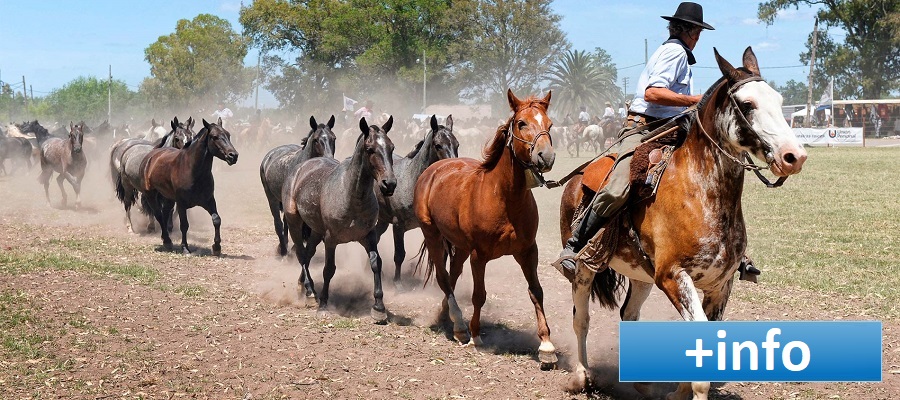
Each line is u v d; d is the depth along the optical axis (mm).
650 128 6406
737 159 5543
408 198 10641
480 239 7840
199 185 13727
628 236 6188
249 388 6797
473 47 77625
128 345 8062
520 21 76000
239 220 18719
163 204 14469
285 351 7891
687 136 5895
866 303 9734
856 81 70250
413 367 7441
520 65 78875
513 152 7445
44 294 10172
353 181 9164
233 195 23859
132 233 16562
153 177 14234
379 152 8914
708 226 5637
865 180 24969
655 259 5910
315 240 10195
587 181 6578
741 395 6723
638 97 6574
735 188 5641
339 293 10961
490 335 8719
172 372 7207
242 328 8812
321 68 83000
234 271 12477
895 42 66500
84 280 11164
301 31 83750
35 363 7383
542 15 77312
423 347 8195
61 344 8016
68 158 20781
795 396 6672
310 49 84938
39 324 8742
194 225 17812
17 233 16031
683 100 6133
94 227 17406
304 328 8883
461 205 8023
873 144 49281
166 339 8320
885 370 7266
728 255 5695
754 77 5500
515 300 10359
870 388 6832
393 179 8867
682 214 5715
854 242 14078
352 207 9258
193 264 12969
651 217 5934
